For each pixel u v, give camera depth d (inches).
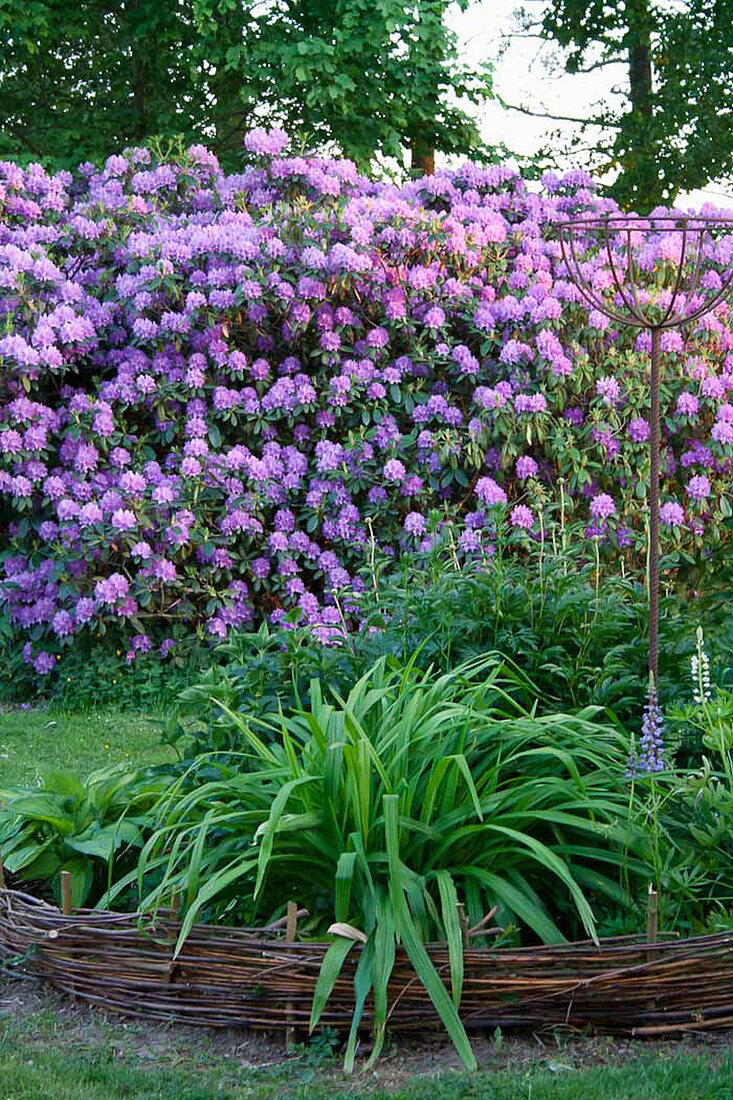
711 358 343.0
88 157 509.0
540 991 127.7
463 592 187.6
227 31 494.0
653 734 141.9
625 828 139.8
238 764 156.9
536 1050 125.6
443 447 321.7
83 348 329.1
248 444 338.0
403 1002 127.7
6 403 328.2
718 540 340.5
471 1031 128.8
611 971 127.4
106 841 150.6
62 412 329.7
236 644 179.9
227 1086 118.1
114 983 136.3
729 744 146.4
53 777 164.1
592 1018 129.1
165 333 329.1
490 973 127.3
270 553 331.9
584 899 128.6
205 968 132.0
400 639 183.2
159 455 346.6
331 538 330.6
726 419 333.1
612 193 687.1
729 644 193.3
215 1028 132.4
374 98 492.7
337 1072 121.3
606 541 325.1
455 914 127.0
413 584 200.5
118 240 348.8
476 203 364.5
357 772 132.0
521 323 332.5
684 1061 120.9
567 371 321.1
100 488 325.4
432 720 139.0
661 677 178.7
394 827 127.4
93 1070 120.6
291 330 331.9
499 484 335.3
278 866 138.9
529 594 184.7
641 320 169.8
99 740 269.4
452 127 526.6
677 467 344.2
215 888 128.9
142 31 495.5
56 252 359.9
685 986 128.9
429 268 335.6
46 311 332.5
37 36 508.7
